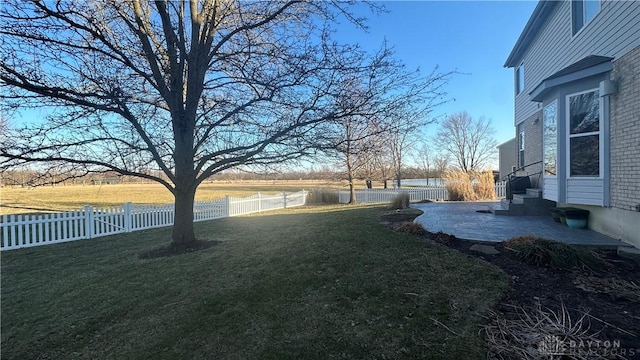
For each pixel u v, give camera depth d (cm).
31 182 583
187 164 670
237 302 373
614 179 565
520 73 1284
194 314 350
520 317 301
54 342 311
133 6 587
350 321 313
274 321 323
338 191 1939
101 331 328
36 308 391
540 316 300
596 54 650
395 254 499
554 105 721
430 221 758
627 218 529
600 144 595
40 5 448
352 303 350
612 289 354
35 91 477
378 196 1812
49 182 599
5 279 509
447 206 1106
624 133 540
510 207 855
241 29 622
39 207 1605
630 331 273
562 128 671
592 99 621
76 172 606
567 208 682
